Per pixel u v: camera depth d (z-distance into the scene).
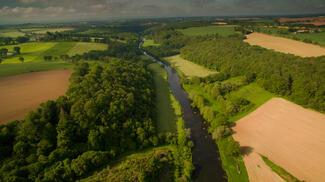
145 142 71.62
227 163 65.62
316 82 90.75
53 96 90.50
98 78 96.88
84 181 57.75
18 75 118.19
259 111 89.12
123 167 61.44
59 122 66.88
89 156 61.97
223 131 75.38
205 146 73.75
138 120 77.69
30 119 65.25
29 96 91.38
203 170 63.62
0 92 96.44
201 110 92.62
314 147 68.38
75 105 71.50
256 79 113.50
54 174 55.94
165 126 84.00
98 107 74.38
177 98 110.44
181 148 71.00
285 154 66.94
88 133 68.88
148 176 57.62
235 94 103.62
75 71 113.25
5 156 60.25
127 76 104.00
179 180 57.91
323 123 79.00
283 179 58.56
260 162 64.94
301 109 88.19
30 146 62.53
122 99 80.69
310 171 60.34
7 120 73.50
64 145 64.00
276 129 78.00
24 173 55.81
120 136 71.50
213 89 103.31
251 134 77.00
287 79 97.50
